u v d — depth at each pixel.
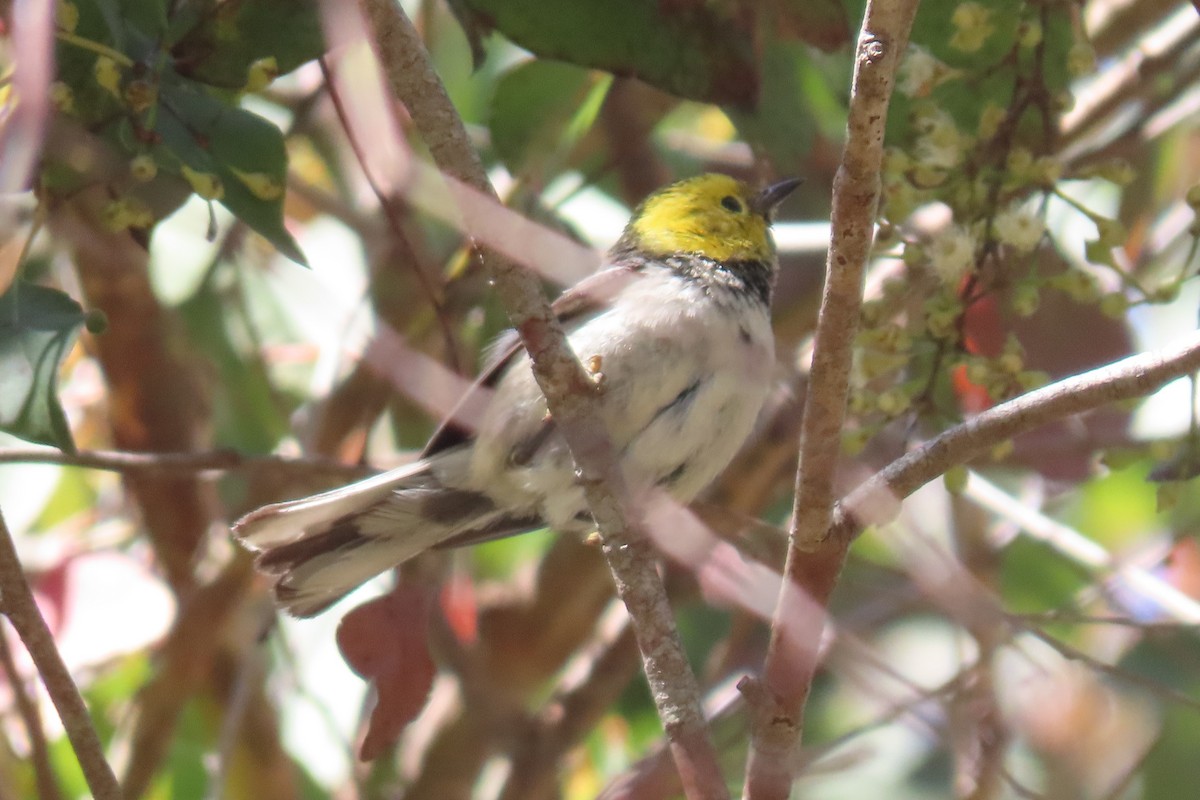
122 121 7.02
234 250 11.19
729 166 12.28
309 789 11.42
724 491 10.22
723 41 7.96
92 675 11.16
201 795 10.89
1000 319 8.20
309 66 11.96
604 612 11.31
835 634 7.66
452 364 9.36
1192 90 11.17
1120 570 9.41
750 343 8.95
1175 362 5.53
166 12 7.17
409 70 6.14
